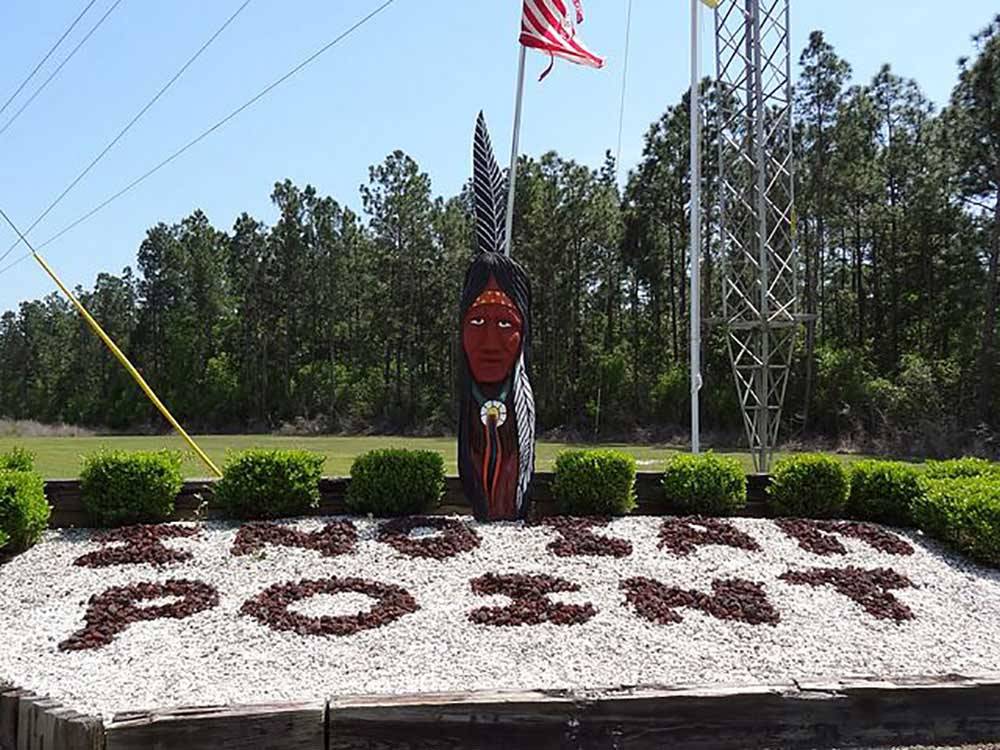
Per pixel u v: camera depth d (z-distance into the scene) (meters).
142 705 4.91
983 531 8.31
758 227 18.16
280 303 58.91
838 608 6.88
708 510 9.69
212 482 9.52
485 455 9.05
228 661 5.62
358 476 9.33
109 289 68.25
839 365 40.62
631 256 47.69
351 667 5.54
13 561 7.71
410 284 54.09
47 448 38.28
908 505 9.70
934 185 38.00
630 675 5.51
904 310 42.66
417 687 5.22
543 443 45.09
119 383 64.50
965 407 36.72
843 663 5.85
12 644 5.99
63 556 7.79
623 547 8.03
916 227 39.75
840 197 40.59
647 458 32.53
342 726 4.52
